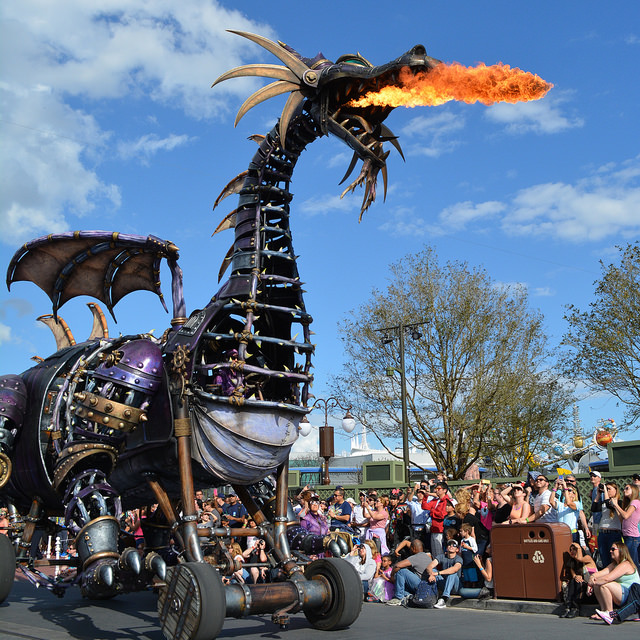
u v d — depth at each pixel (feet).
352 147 19.27
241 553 30.73
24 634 19.74
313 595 19.11
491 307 89.61
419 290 90.43
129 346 20.17
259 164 20.79
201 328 19.27
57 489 22.26
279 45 19.74
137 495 23.56
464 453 88.84
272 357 21.04
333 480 128.47
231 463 18.98
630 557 23.61
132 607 26.23
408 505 38.47
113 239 21.99
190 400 19.12
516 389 87.10
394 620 23.43
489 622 22.89
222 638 18.78
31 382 25.84
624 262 83.76
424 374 89.76
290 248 20.92
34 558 26.30
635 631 20.86
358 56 19.11
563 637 19.51
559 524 27.45
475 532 30.94
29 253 23.86
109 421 19.42
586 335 84.38
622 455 44.42
